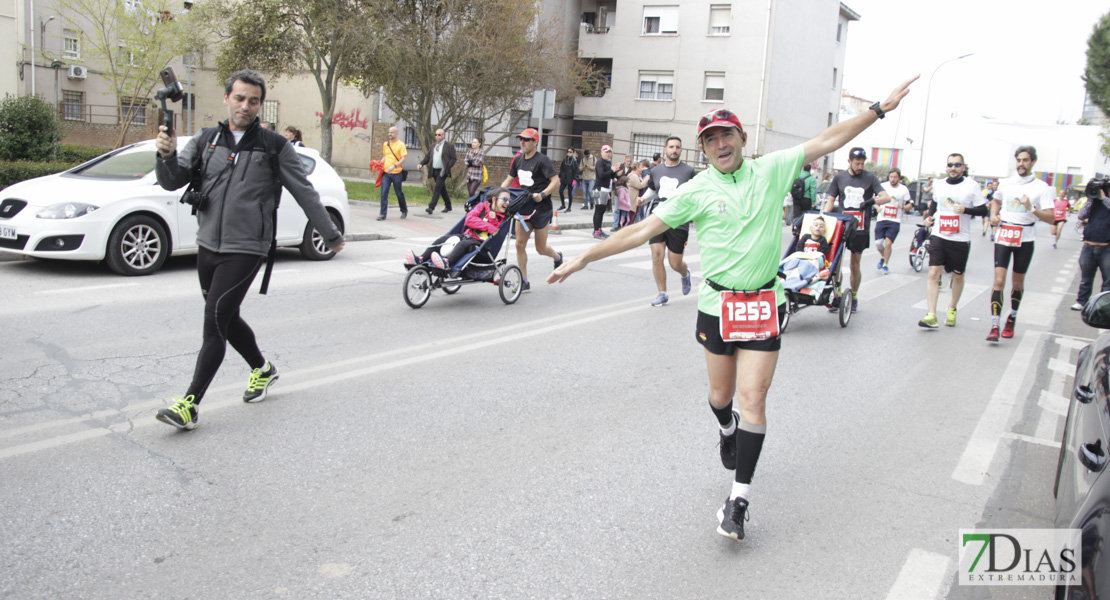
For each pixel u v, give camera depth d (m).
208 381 4.56
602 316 8.60
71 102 31.45
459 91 23.53
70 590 2.93
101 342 6.29
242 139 4.48
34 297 7.72
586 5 38.28
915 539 3.71
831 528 3.78
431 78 22.05
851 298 9.50
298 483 3.95
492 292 9.77
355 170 30.19
